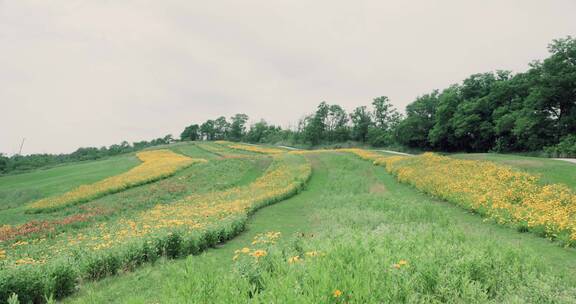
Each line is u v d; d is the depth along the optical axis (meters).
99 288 7.49
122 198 24.92
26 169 67.00
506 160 25.94
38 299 6.79
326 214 14.50
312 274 4.46
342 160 41.81
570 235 8.89
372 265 5.00
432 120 78.62
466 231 9.85
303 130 113.19
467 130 61.59
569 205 12.68
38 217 21.27
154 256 9.35
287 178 28.23
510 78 60.81
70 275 7.32
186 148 76.19
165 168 36.28
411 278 4.86
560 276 6.03
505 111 55.47
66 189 31.39
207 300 4.24
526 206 13.08
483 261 5.74
